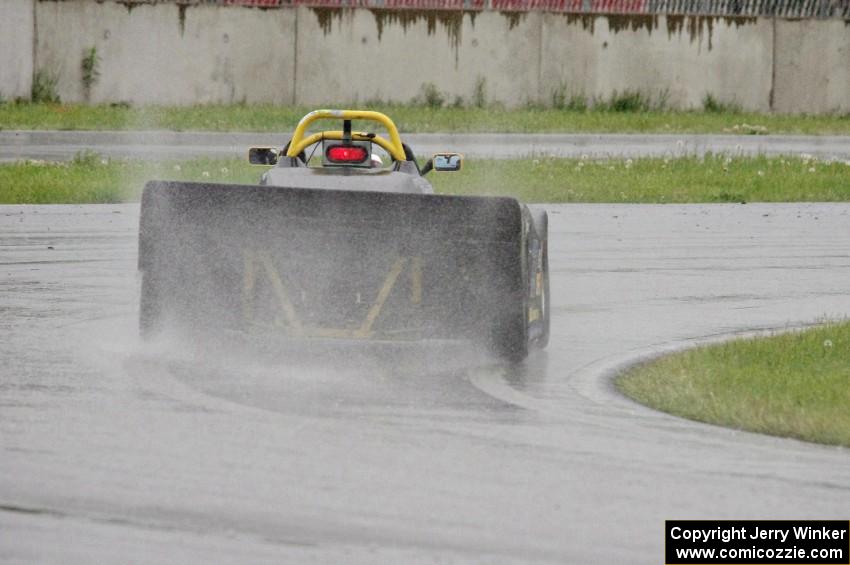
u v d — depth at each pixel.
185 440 21.31
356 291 27.98
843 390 25.81
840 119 112.62
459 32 107.69
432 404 24.44
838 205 65.56
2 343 28.73
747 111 113.00
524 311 28.12
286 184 29.50
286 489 18.92
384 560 16.33
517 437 22.22
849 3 114.44
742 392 25.70
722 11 114.81
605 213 59.97
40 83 100.56
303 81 105.06
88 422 22.20
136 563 16.05
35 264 40.81
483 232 27.80
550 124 100.12
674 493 19.34
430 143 88.19
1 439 21.00
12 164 67.00
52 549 16.42
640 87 111.12
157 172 66.19
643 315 35.53
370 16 106.06
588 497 18.98
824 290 40.12
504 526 17.64
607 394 25.95
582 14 109.88
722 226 56.06
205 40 102.94
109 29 101.31
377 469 20.03
